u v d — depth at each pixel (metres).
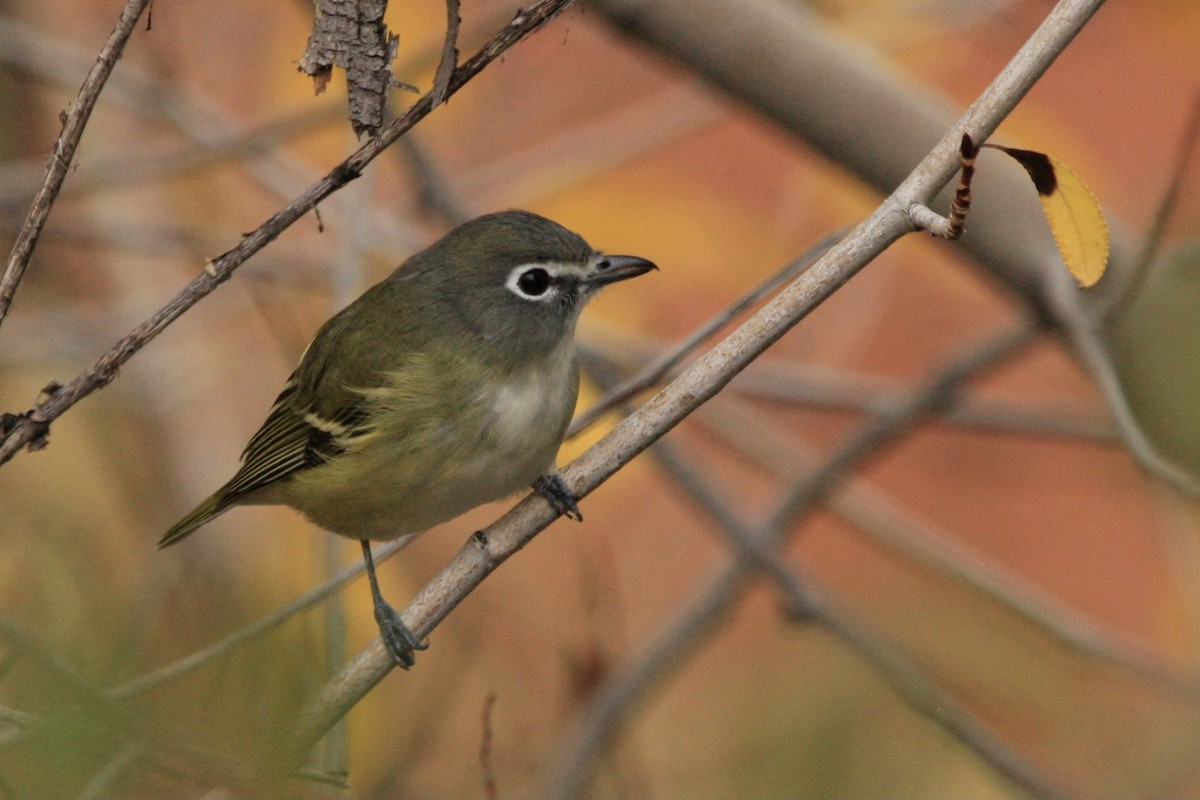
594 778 10.83
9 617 6.33
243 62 14.13
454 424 8.61
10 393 13.89
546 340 8.76
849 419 17.84
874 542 13.97
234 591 8.50
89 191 12.40
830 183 13.91
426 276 8.95
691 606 11.45
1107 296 9.94
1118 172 15.91
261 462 9.30
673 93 15.22
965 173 6.14
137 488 12.49
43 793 5.49
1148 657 11.15
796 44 10.28
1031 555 17.03
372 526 9.02
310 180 12.63
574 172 13.53
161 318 6.41
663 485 15.81
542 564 14.94
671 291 14.20
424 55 12.08
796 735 11.95
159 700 5.94
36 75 12.55
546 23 6.32
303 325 14.39
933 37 13.87
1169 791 12.24
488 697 7.55
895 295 17.27
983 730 10.53
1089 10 6.65
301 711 6.02
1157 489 10.99
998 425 11.99
